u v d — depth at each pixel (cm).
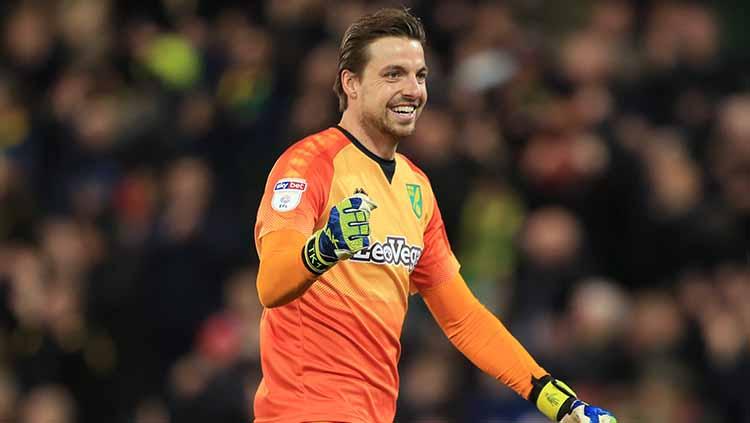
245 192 4791
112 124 5206
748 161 4738
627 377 4144
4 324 4606
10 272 4647
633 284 4578
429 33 5200
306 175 2125
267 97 4975
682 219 4528
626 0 5266
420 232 2245
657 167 4609
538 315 4234
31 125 5316
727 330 4253
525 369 2325
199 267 4650
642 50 5131
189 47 5378
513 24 5409
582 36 5275
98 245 4859
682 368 4194
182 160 4862
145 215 4841
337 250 1962
